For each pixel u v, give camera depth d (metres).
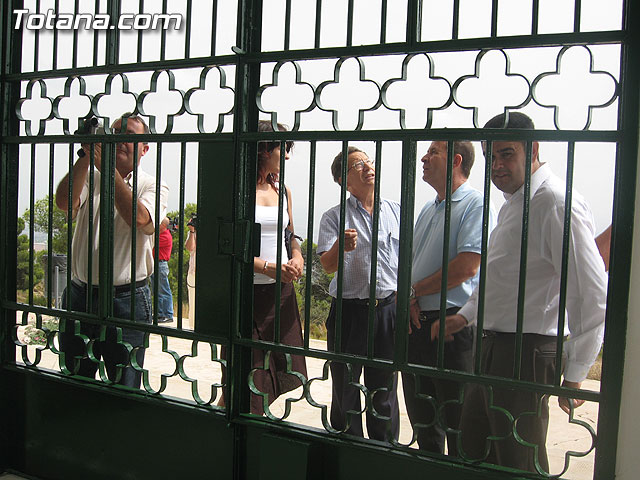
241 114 2.23
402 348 2.01
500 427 2.36
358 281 2.96
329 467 2.19
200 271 2.32
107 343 3.12
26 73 2.65
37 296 5.53
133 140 2.41
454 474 2.00
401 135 1.99
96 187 3.18
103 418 2.63
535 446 1.88
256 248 2.26
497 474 1.92
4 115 2.71
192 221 4.25
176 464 2.47
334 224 3.11
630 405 1.76
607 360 1.78
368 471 2.13
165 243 4.27
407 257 2.00
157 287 2.41
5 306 2.77
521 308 1.88
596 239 2.58
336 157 3.11
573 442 3.61
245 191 2.26
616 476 1.78
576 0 1.81
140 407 2.54
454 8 1.95
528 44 1.85
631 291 1.75
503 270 2.43
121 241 3.13
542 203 2.33
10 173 2.75
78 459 2.70
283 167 2.18
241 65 2.22
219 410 2.35
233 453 2.32
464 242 2.67
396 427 2.96
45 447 2.78
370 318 2.06
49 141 2.58
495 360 2.43
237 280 2.26
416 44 1.99
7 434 2.85
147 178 3.35
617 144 1.76
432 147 2.78
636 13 1.74
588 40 1.78
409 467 2.07
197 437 2.42
